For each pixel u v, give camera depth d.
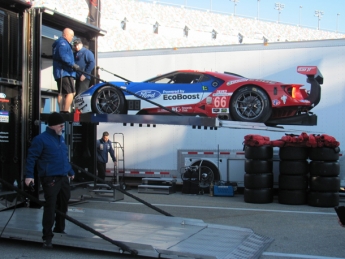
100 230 6.02
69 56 7.34
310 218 7.91
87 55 8.35
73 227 6.21
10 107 7.40
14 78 7.42
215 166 11.33
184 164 11.46
